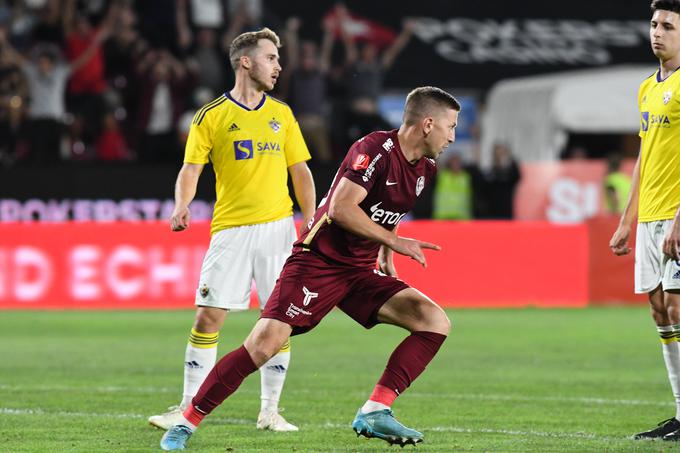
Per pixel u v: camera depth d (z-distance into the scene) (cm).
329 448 2423
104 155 7319
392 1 9412
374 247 2319
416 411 3072
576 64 9619
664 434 2592
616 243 2709
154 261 6319
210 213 6800
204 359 2761
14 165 6644
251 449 2398
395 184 2234
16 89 7169
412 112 2220
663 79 2583
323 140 7638
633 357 4444
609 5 10000
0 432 2644
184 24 8031
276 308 2298
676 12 2547
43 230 6238
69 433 2630
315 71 7812
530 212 7669
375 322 2341
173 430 2358
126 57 7700
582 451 2391
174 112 7575
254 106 2794
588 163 7656
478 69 9431
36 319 5797
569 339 5084
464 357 4431
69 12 7650
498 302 6662
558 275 6725
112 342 4869
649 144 2602
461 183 7525
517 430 2733
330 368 4066
